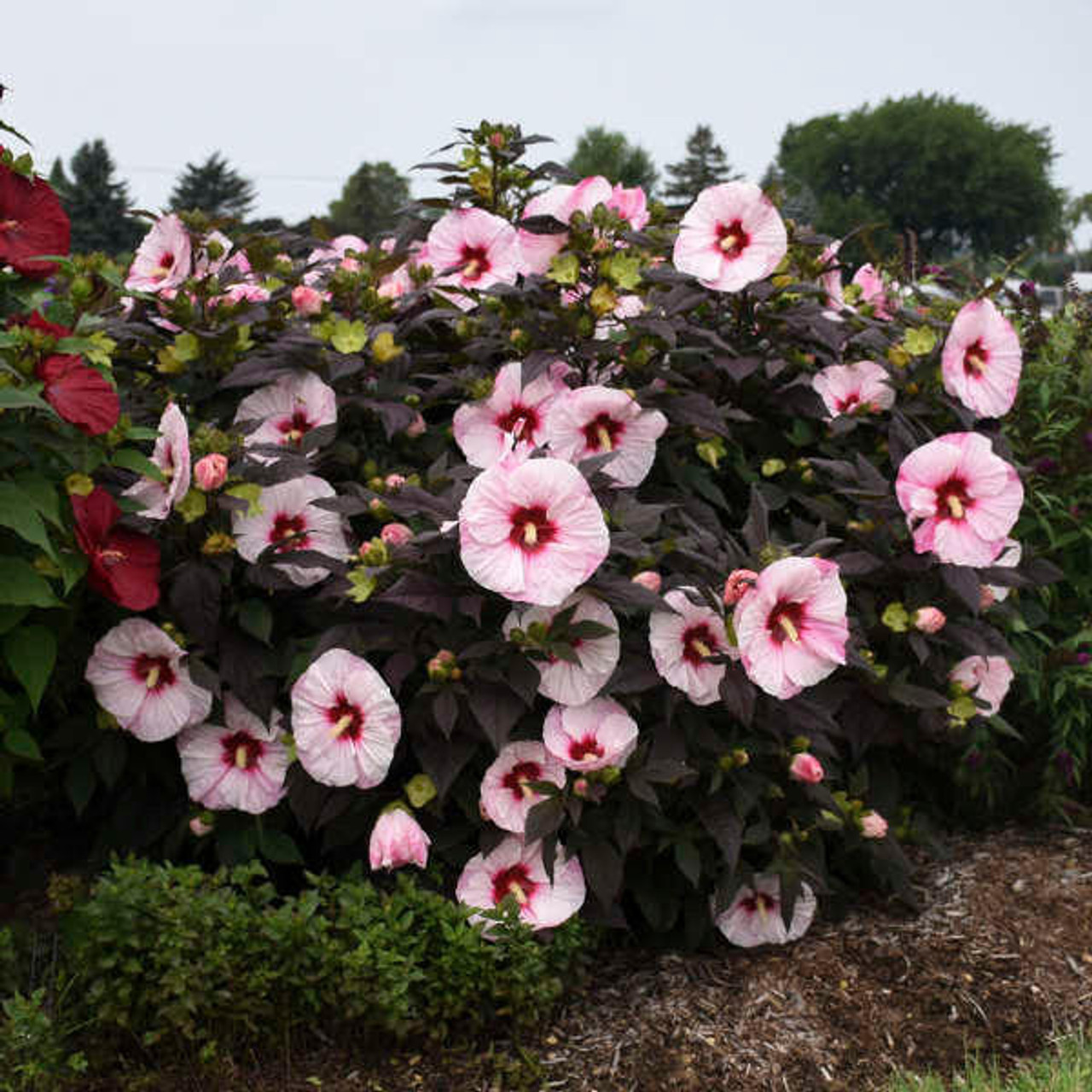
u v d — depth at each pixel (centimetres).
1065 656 406
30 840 357
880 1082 283
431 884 308
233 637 315
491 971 280
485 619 296
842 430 360
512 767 299
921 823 381
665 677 300
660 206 412
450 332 385
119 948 268
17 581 269
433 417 390
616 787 304
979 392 367
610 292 342
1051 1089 269
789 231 396
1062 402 439
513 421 352
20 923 318
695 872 302
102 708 317
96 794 357
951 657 361
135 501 305
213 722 317
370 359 351
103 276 331
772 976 319
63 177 6066
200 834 318
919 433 381
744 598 288
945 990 314
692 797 312
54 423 293
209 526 314
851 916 349
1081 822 418
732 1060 287
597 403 332
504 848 304
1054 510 422
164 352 343
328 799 309
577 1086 278
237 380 334
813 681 297
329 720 292
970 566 340
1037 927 339
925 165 7181
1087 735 429
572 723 295
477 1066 283
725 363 351
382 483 320
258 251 377
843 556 344
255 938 277
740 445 382
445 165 414
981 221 7319
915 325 399
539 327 349
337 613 320
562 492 278
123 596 292
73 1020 277
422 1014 287
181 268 361
